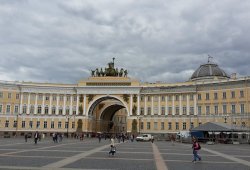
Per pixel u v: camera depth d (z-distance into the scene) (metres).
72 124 124.25
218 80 109.25
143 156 37.47
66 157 33.78
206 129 80.38
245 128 84.06
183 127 113.88
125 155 38.34
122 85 124.75
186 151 48.75
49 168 24.42
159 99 119.94
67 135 116.62
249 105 98.94
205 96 111.00
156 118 118.50
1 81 119.56
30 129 121.38
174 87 117.12
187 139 86.38
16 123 120.25
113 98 126.19
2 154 35.34
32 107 123.12
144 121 120.31
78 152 41.59
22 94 122.44
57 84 126.06
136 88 122.44
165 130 116.56
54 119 123.81
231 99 104.00
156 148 56.03
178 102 116.50
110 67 132.00
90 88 125.44
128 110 122.25
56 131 123.00
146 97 122.12
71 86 126.38
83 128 123.56
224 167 27.66
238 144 82.50
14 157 32.09
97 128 136.75
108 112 146.88
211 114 108.38
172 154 41.69
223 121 104.88
